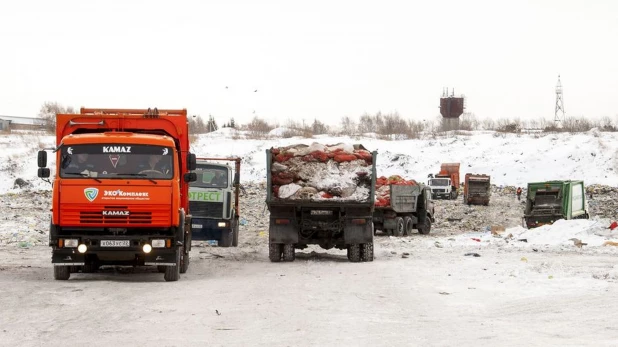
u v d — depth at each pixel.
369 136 90.88
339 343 9.15
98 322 10.69
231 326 10.41
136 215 15.92
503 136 89.44
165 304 12.61
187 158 17.27
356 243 22.08
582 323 10.71
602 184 71.19
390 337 9.58
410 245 29.48
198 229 27.36
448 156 83.12
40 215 37.97
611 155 77.12
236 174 28.03
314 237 22.75
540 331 10.03
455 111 120.06
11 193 51.09
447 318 11.29
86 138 16.19
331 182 22.16
